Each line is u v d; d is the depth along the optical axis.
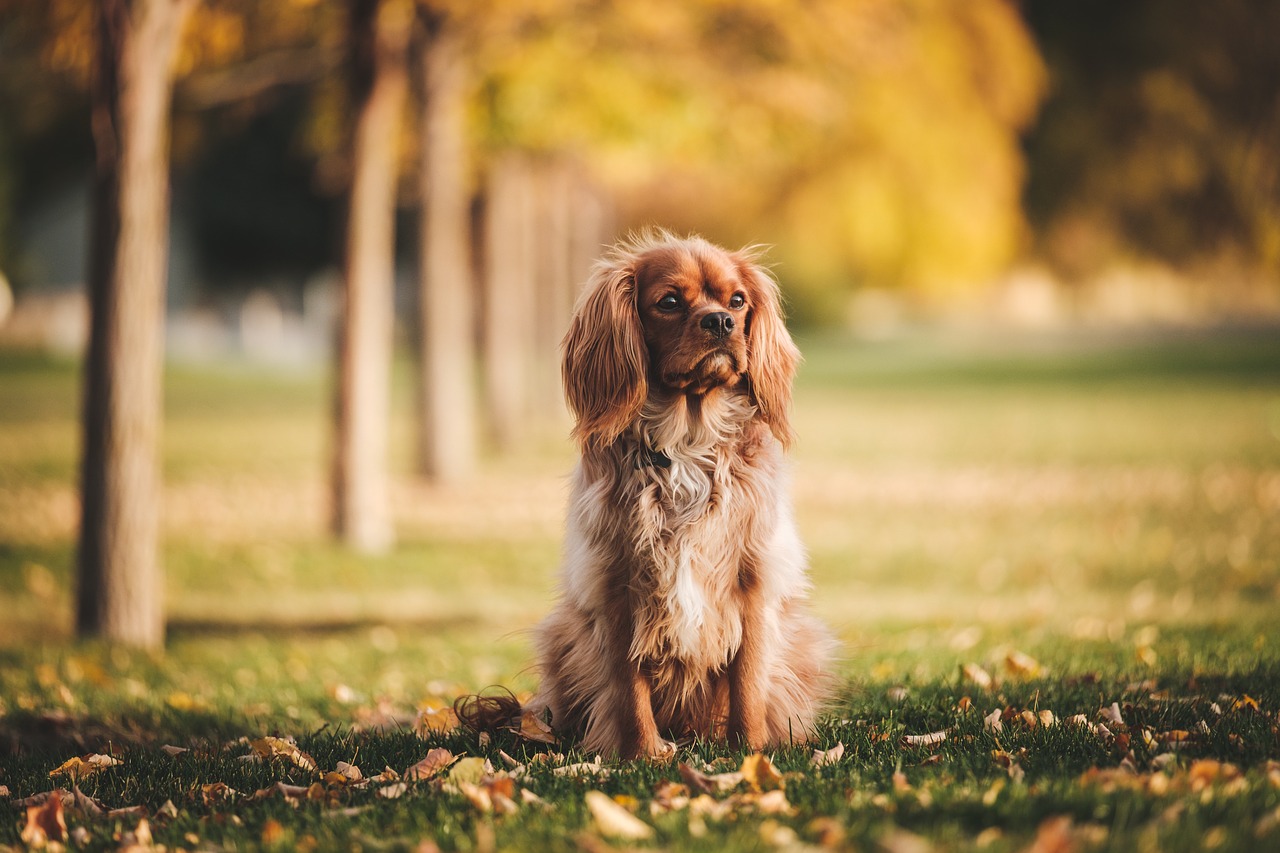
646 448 4.86
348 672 8.02
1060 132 24.97
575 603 5.11
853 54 14.95
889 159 19.84
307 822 4.14
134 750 5.50
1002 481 18.45
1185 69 24.84
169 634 9.75
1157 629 8.25
